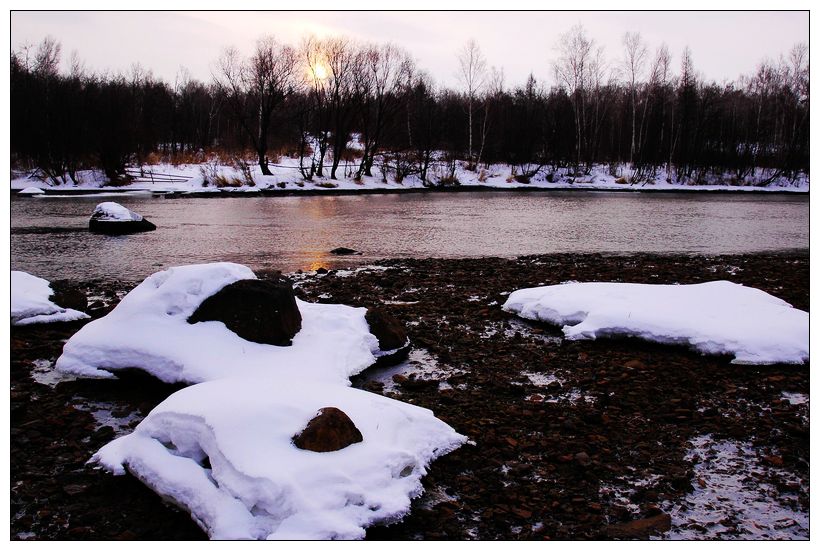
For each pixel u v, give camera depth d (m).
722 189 55.06
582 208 38.09
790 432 6.78
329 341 8.27
